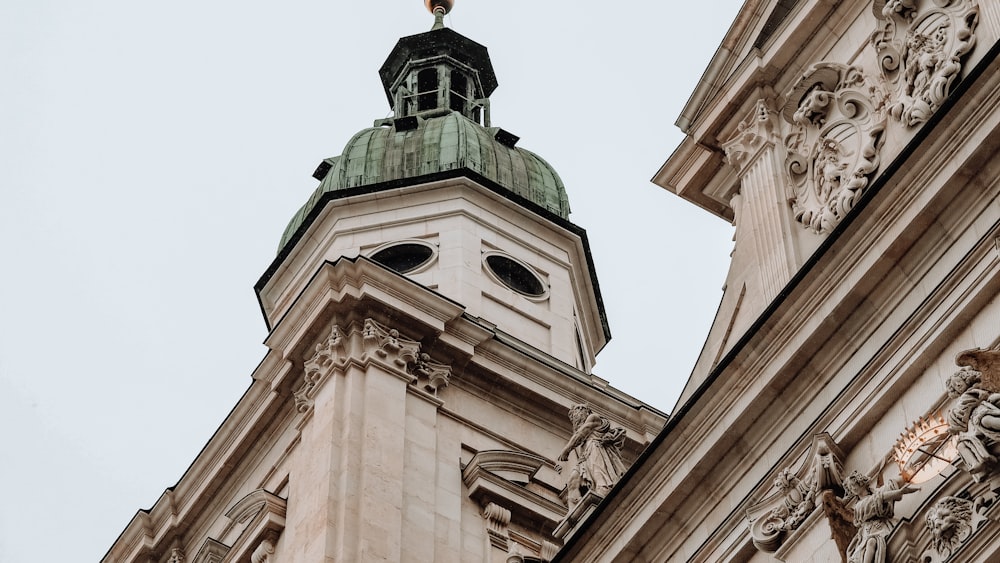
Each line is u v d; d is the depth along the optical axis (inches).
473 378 2321.6
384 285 2269.9
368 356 2226.9
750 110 1727.4
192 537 2399.1
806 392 1451.8
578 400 2369.6
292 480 2214.6
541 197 2682.1
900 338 1382.9
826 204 1601.9
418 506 2139.5
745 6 1776.6
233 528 2301.9
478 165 2659.9
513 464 2265.0
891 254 1414.9
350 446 2140.7
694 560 1472.7
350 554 2036.2
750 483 1467.8
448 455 2235.5
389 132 2751.0
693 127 1788.9
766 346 1476.4
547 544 1825.8
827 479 1375.5
